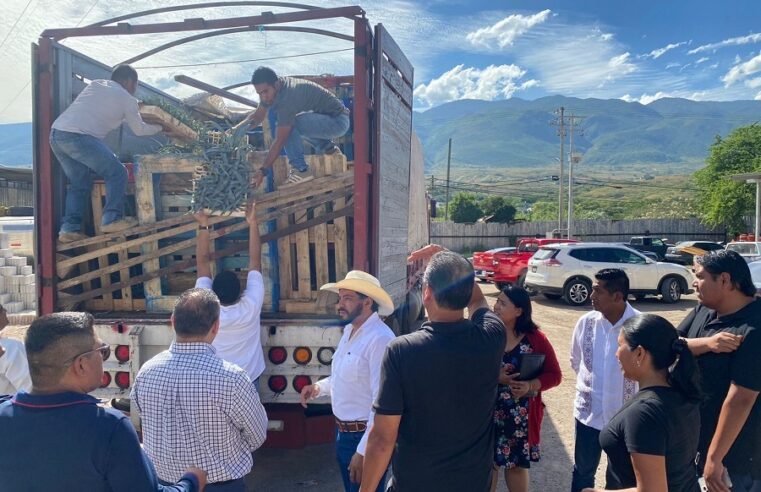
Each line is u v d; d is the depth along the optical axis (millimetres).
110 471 1938
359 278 3451
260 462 5242
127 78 4910
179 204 4613
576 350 4008
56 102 4660
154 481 2049
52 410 1958
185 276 4711
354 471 3146
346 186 4438
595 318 3824
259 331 4121
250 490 4676
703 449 3004
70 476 1903
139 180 4555
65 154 4500
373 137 4441
